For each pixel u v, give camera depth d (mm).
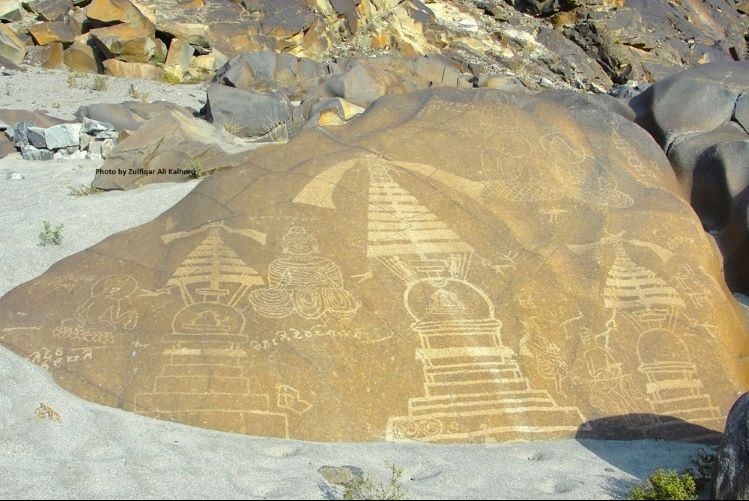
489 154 5848
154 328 4703
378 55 19922
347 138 5914
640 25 27109
